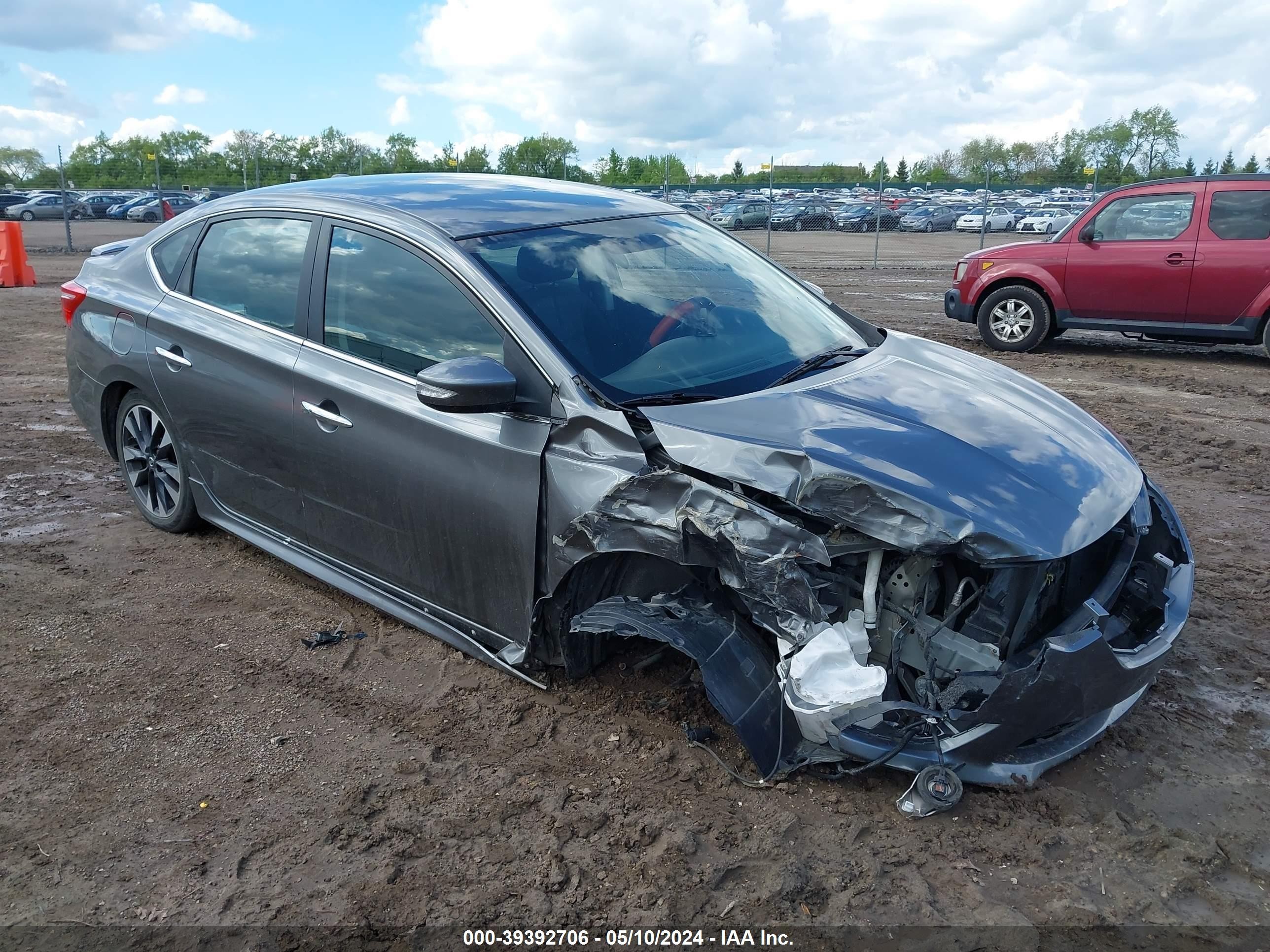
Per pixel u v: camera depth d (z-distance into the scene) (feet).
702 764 10.01
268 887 8.46
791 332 12.39
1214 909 8.15
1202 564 15.30
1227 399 27.14
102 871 8.66
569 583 10.29
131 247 16.43
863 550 9.00
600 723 10.75
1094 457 10.55
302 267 12.84
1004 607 9.03
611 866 8.64
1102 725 9.84
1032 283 35.01
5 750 10.41
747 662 9.43
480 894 8.34
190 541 16.01
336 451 12.12
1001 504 8.96
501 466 10.46
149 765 10.18
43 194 134.41
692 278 12.55
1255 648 12.55
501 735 10.60
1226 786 9.75
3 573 14.71
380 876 8.56
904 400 10.75
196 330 13.99
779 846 8.83
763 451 9.12
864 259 81.15
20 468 19.86
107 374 15.74
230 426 13.65
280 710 11.19
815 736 8.99
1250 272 31.53
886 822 9.11
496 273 11.00
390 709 11.17
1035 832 8.98
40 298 46.19
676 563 9.86
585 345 10.61
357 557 12.54
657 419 9.71
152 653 12.45
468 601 11.34
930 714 8.93
